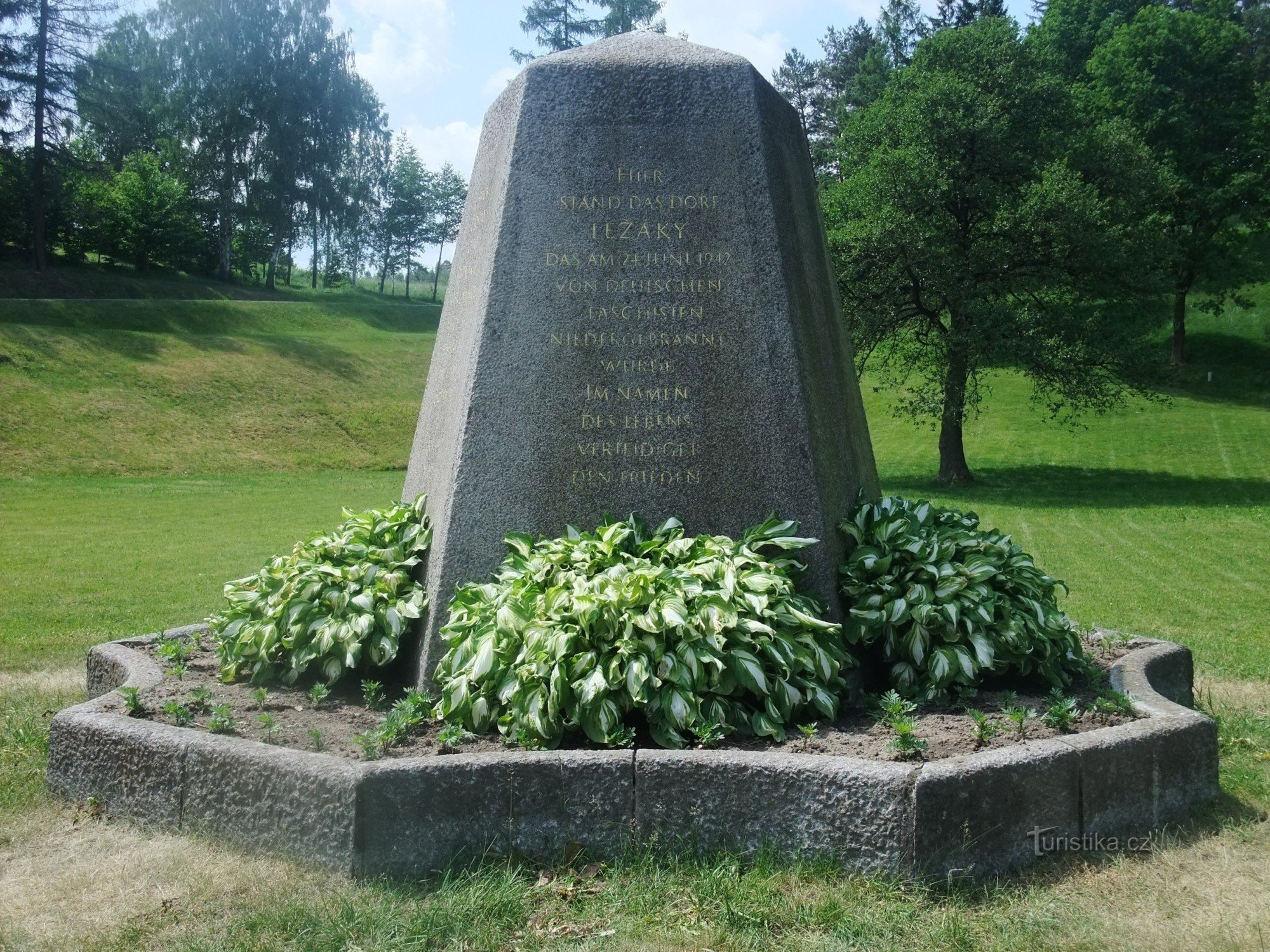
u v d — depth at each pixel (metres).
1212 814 3.81
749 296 4.70
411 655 4.72
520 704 3.85
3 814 3.87
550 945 2.99
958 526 5.29
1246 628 8.62
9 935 3.03
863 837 3.28
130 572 12.05
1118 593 10.55
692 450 4.68
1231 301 46.72
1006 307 23.27
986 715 4.15
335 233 62.75
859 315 25.05
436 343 5.78
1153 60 39.53
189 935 3.02
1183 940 2.95
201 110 51.00
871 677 4.67
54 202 48.97
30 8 43.88
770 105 5.00
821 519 4.64
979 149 24.47
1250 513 20.08
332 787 3.37
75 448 27.77
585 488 4.68
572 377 4.71
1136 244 24.98
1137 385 25.97
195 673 4.93
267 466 29.23
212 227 59.56
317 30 52.41
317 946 2.94
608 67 4.86
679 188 4.77
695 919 3.09
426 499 5.12
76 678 6.37
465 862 3.36
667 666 3.82
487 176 5.25
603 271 4.75
